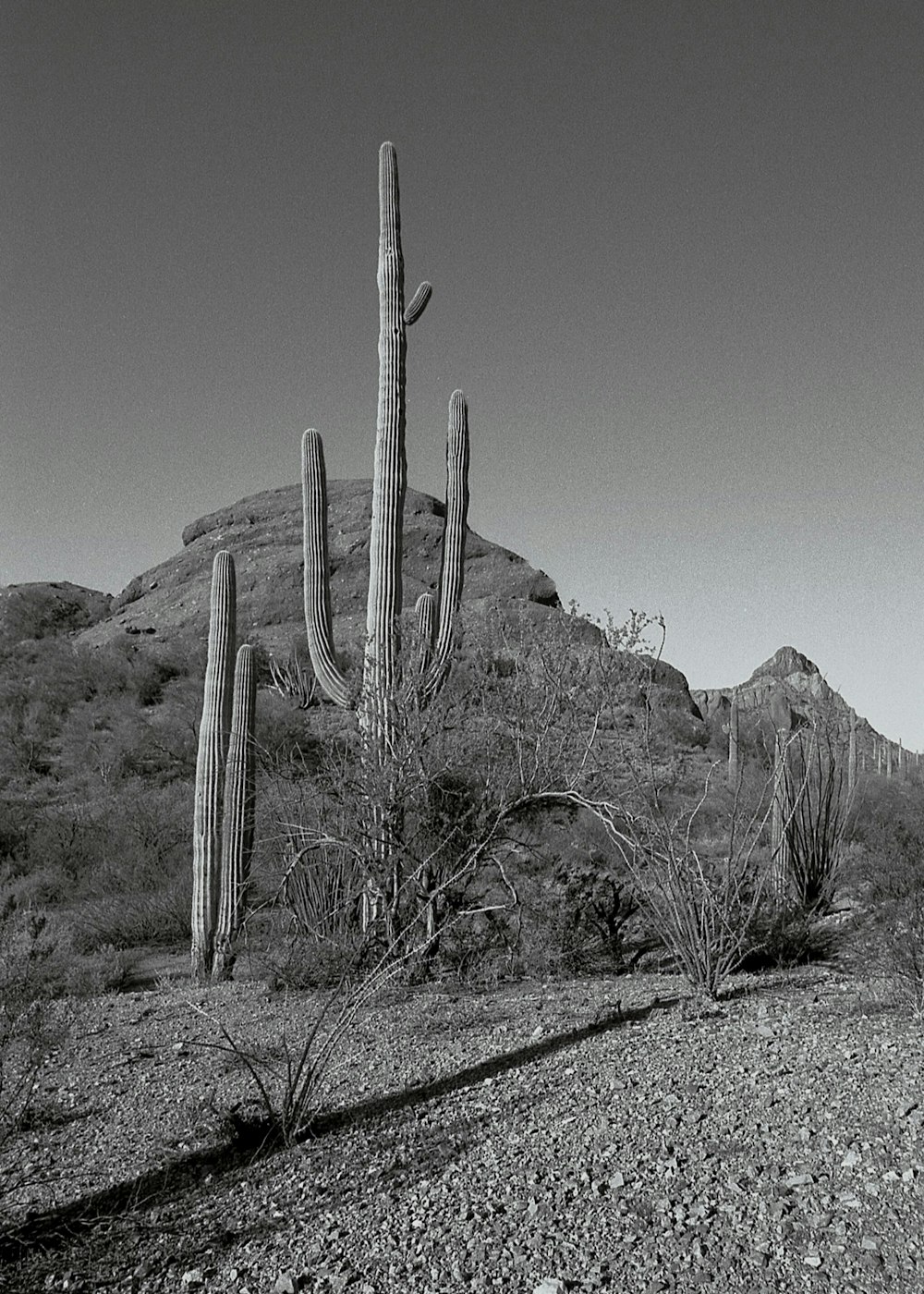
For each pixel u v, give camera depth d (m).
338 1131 4.98
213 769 10.21
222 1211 4.17
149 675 29.83
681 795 14.24
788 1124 4.37
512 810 8.71
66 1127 5.45
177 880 13.41
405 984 8.40
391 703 9.27
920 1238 3.37
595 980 8.54
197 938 9.89
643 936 10.08
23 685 28.61
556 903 9.22
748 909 8.30
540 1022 6.92
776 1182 3.83
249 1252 3.77
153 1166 4.76
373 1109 5.29
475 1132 4.73
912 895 7.51
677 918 7.87
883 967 6.89
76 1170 4.80
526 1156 4.34
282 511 46.53
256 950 9.80
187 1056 6.86
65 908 13.45
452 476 11.86
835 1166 3.92
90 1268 3.77
